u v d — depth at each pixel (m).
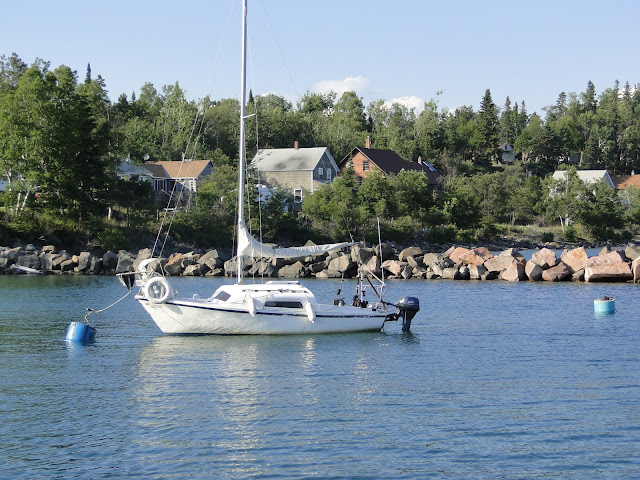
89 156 78.06
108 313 39.19
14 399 21.88
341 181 100.12
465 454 17.52
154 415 20.36
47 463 17.05
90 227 77.00
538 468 16.77
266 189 97.44
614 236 117.88
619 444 18.20
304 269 63.31
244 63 32.53
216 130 138.12
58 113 75.56
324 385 23.56
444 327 34.84
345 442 18.27
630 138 189.62
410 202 102.81
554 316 38.50
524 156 190.00
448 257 63.72
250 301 30.09
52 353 28.25
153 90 168.88
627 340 31.41
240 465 16.86
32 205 76.62
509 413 20.53
